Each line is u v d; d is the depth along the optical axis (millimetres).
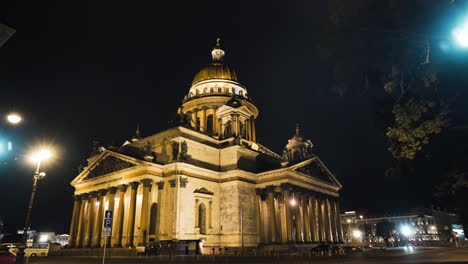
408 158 21703
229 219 69875
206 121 93188
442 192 22031
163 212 64375
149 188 64625
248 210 72250
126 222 67750
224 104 89625
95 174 77688
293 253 62375
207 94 95000
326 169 89438
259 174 76625
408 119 20016
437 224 151125
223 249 66562
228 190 72250
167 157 70500
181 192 64250
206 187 70500
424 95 19641
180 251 56188
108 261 44844
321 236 81000
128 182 68312
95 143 89375
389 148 22969
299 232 72500
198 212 67250
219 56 109438
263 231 73125
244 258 47938
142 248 57031
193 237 63594
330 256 51750
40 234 122375
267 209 74938
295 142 85062
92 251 67875
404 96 20406
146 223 62375
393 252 63000
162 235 62500
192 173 67938
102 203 72812
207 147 75062
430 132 19781
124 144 85875
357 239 152125
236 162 74812
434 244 118500
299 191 76375
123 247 63188
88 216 75188
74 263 41906
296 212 73562
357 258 44656
